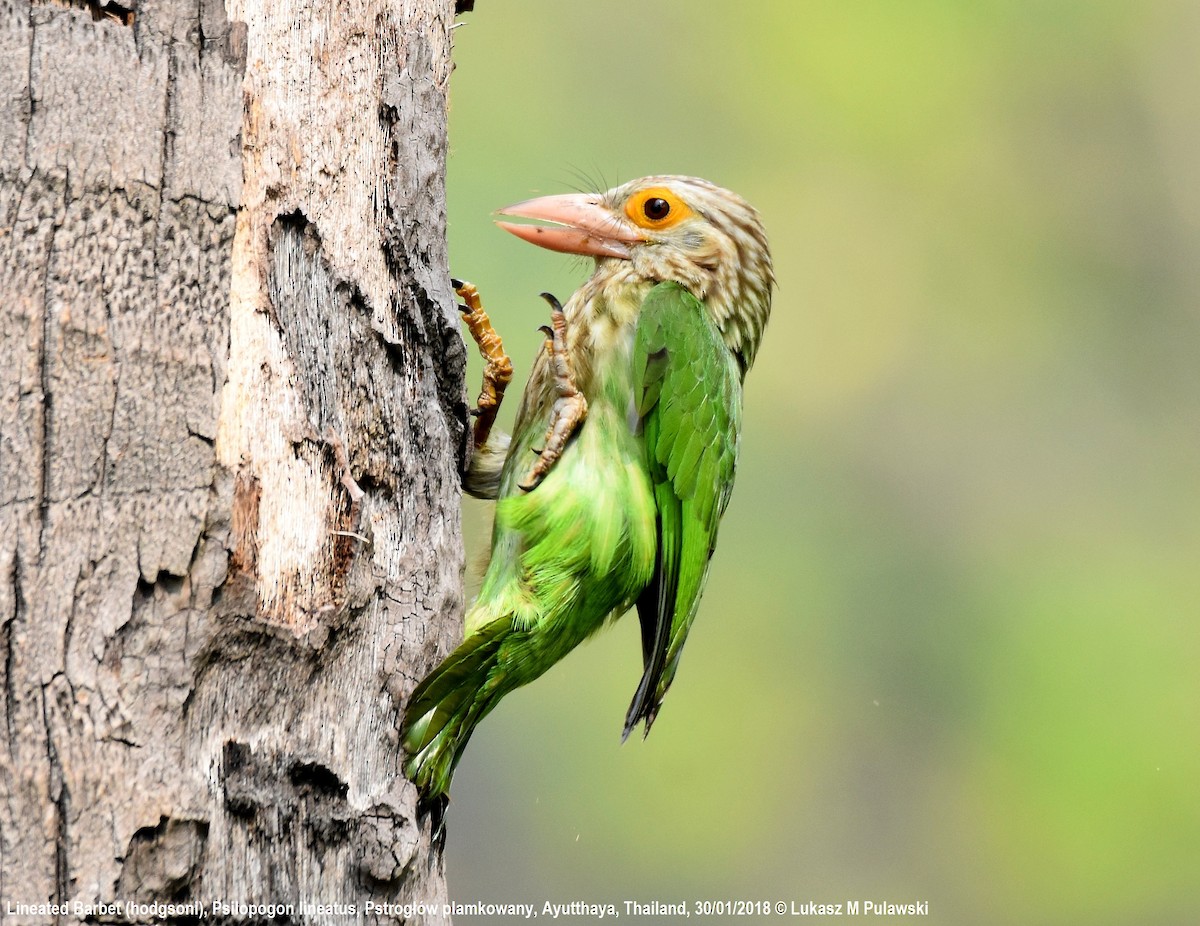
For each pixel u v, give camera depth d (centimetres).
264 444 405
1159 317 1797
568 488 562
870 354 1750
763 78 1761
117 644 370
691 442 588
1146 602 1648
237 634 394
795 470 1686
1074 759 1588
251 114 414
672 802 1577
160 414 379
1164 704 1600
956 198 1794
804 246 1761
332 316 436
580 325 606
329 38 438
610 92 1675
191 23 393
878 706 1616
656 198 633
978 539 1694
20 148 364
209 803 383
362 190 447
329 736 419
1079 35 1845
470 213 1533
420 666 454
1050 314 1794
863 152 1786
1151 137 1825
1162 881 1574
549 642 557
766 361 1725
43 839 354
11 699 354
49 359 365
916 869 1600
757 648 1620
